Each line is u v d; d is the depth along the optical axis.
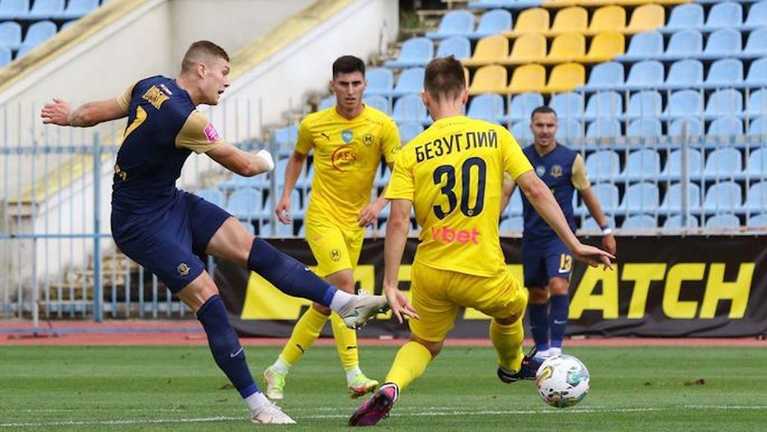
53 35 70.44
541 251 34.16
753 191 54.00
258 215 55.88
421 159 21.36
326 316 28.03
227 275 46.97
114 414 24.55
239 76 61.69
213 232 21.67
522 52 66.62
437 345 21.91
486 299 21.50
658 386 30.34
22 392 29.81
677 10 66.69
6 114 56.47
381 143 28.98
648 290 45.53
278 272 21.62
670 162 54.66
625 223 52.91
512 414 24.16
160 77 21.41
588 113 61.50
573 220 34.56
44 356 40.66
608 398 27.47
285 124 63.25
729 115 58.84
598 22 67.81
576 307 45.69
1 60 69.50
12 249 55.03
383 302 21.44
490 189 21.38
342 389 30.53
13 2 72.81
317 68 65.69
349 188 29.03
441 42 67.62
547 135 34.03
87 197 57.72
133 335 49.31
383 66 67.38
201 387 30.89
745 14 67.75
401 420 22.89
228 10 69.38
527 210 34.31
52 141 61.16
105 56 64.81
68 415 24.45
